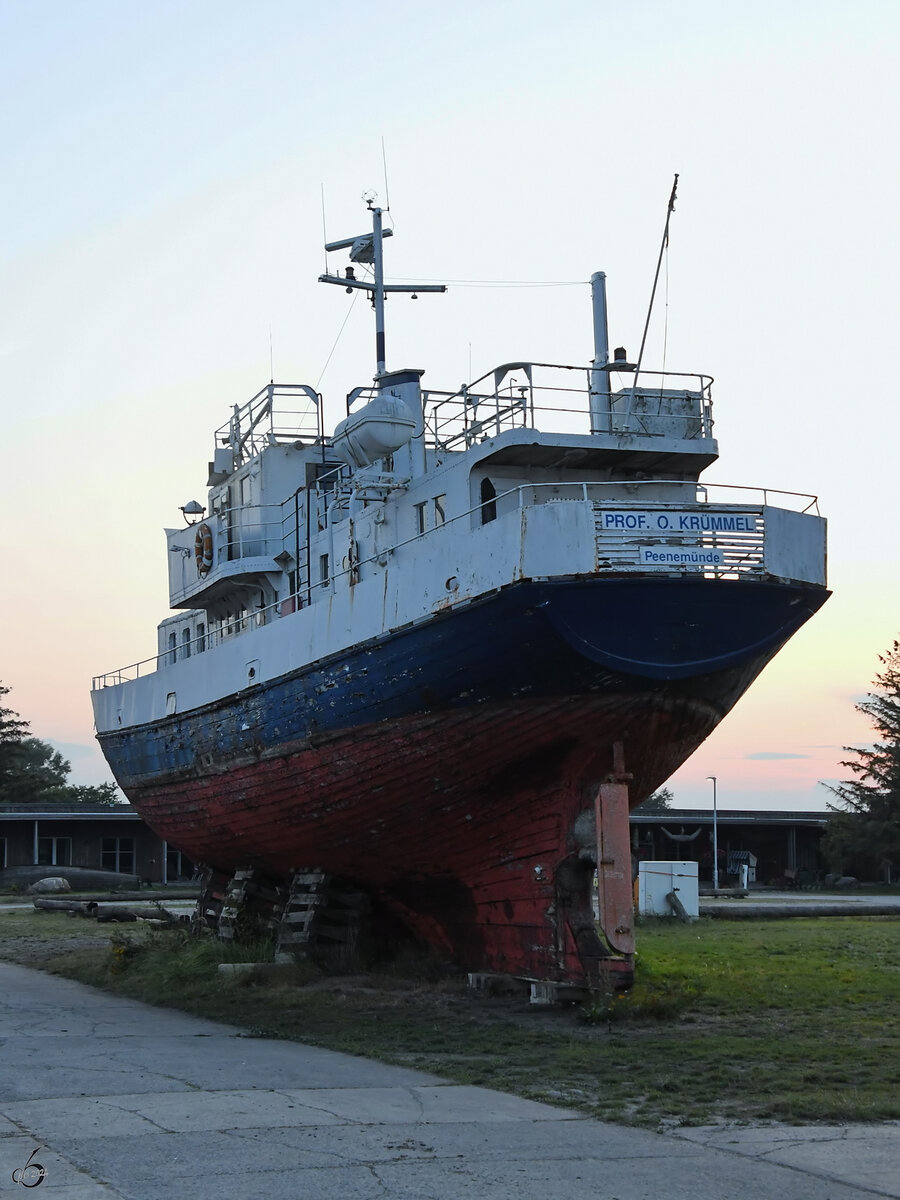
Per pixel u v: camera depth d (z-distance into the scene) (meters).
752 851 71.75
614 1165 8.28
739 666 16.39
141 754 26.22
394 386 21.23
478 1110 9.96
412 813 18.27
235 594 24.91
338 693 18.53
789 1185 7.85
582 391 18.75
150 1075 11.42
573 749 16.58
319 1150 8.56
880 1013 15.45
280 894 22.84
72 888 52.72
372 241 25.17
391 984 18.23
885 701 63.88
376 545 19.50
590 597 15.31
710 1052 12.59
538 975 17.22
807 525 16.55
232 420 26.44
